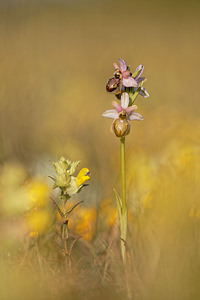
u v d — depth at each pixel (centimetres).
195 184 93
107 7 500
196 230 85
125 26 421
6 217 88
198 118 150
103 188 101
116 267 82
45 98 179
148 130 134
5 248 85
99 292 79
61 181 82
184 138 115
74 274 81
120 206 82
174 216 86
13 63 197
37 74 204
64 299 78
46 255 84
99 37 357
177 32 379
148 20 452
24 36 268
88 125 158
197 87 204
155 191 93
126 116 82
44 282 79
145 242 84
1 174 93
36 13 364
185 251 82
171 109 153
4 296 78
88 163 114
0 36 263
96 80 226
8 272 80
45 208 90
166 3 506
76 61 267
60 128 146
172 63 260
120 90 83
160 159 108
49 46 306
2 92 159
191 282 79
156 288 79
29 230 86
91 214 93
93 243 88
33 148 121
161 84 210
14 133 133
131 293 79
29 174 93
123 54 289
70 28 380
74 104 181
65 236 82
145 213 89
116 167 111
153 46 313
